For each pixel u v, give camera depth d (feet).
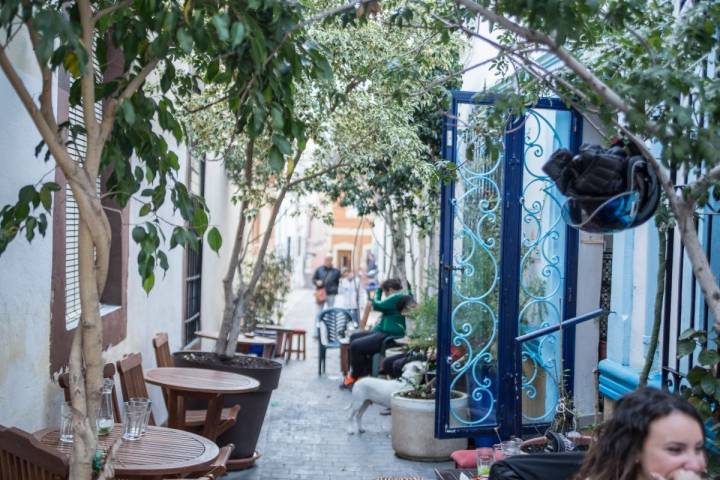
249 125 12.19
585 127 23.09
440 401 22.57
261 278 48.98
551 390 23.38
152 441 15.14
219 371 22.61
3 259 14.46
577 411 20.99
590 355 23.97
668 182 9.76
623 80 10.62
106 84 12.28
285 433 28.89
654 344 14.20
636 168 10.66
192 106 24.27
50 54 9.46
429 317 27.96
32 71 15.90
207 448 14.87
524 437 23.21
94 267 10.51
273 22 11.17
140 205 24.80
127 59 12.20
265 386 24.21
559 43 9.76
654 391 8.30
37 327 15.99
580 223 11.27
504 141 22.38
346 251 149.48
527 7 9.94
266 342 39.40
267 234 26.12
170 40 11.43
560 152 11.19
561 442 15.90
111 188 12.76
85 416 10.42
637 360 19.92
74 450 10.32
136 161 23.36
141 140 12.66
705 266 9.36
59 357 17.25
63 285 17.52
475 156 22.43
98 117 19.98
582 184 10.75
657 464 7.91
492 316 22.85
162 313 28.68
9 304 14.70
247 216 26.22
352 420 28.78
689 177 15.97
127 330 23.63
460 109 22.89
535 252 23.29
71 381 10.38
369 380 28.50
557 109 22.25
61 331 17.40
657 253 19.42
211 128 24.58
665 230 13.93
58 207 17.16
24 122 15.43
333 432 29.12
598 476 8.23
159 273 27.91
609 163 10.66
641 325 19.77
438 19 12.72
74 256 19.60
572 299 23.35
